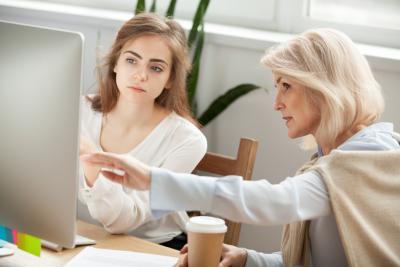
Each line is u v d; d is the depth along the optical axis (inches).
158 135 91.4
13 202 65.9
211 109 112.7
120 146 91.4
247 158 91.1
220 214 61.4
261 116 111.8
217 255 63.4
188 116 96.0
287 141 109.8
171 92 92.7
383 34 115.1
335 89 66.8
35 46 61.3
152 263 67.6
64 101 60.5
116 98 92.1
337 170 64.1
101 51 111.1
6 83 63.6
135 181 61.7
